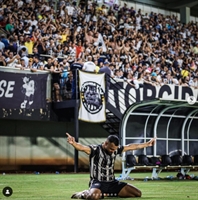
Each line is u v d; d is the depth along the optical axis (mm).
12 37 57375
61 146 57781
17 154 53969
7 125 53469
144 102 40875
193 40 87688
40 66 53906
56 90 53344
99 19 73562
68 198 22469
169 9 94438
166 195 25094
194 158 45094
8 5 62500
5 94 49250
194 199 22766
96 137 61469
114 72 58438
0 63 51562
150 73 66250
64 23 67188
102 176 21531
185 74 73250
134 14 81062
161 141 45375
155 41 77750
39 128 56031
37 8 65438
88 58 56875
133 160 39938
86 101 51156
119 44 69062
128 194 22344
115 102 54938
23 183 34125
